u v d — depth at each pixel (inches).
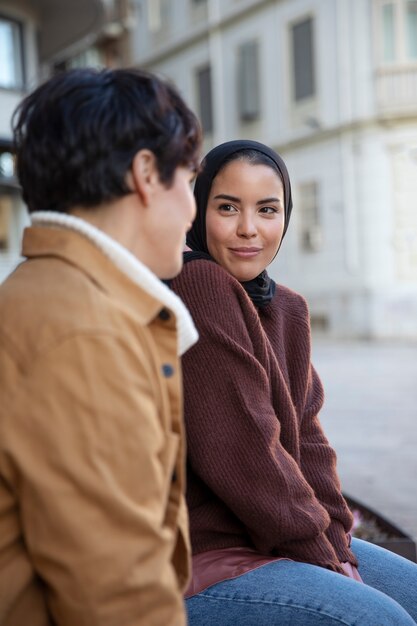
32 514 39.4
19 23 549.0
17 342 41.0
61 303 42.0
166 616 40.6
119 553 39.1
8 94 538.3
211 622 57.4
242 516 59.1
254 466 58.6
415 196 631.8
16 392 39.7
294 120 689.6
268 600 56.8
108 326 41.9
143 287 46.0
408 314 634.8
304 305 76.7
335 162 660.7
